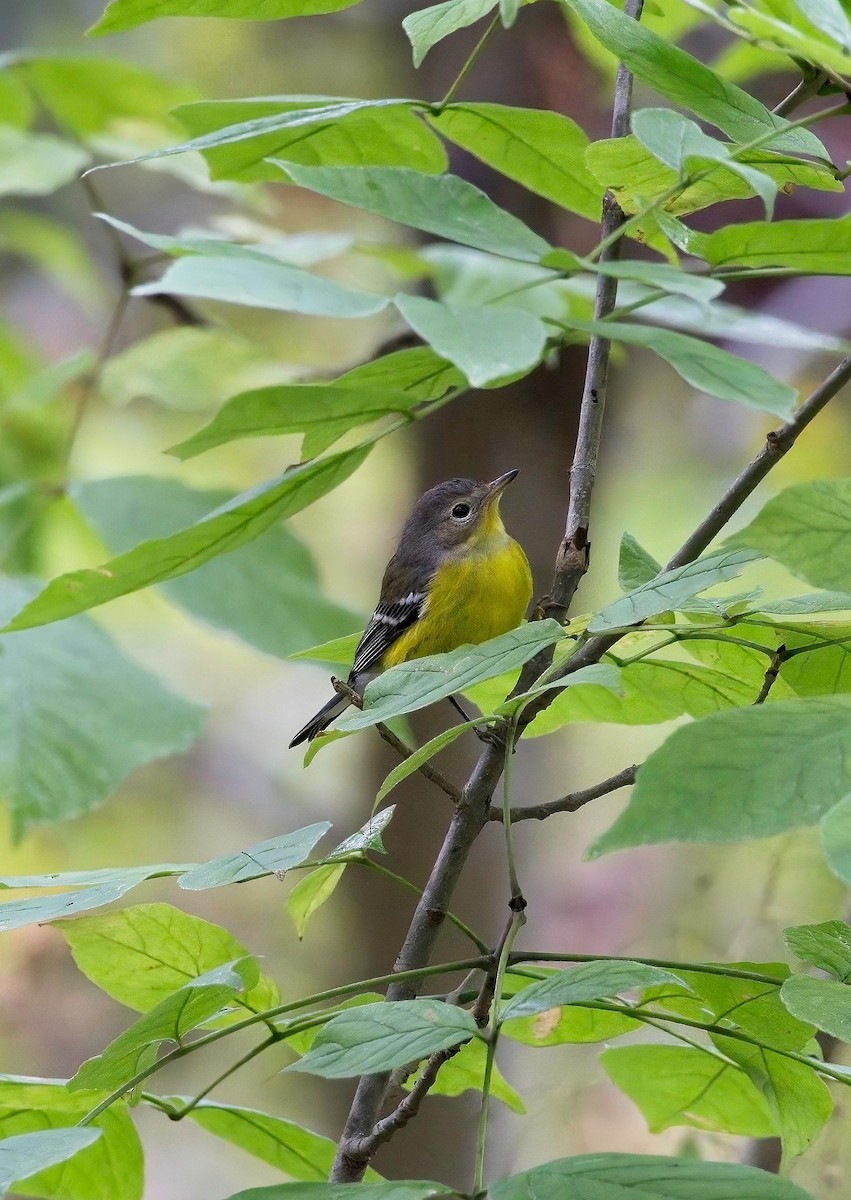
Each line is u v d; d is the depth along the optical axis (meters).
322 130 5.49
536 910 14.57
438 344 2.98
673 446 16.69
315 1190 3.56
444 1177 13.52
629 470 16.66
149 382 10.75
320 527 18.59
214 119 5.32
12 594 7.27
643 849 14.54
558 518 14.24
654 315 7.64
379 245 10.09
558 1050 11.88
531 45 13.32
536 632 4.32
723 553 4.38
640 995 5.48
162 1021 4.47
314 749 4.30
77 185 18.98
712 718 3.16
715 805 2.99
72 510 8.69
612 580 16.61
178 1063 17.64
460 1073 6.25
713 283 3.40
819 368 14.77
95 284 14.16
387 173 4.20
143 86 9.99
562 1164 3.45
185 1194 17.28
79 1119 5.39
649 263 3.54
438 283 9.91
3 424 10.98
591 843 2.98
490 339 3.03
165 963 5.38
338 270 12.81
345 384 4.61
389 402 4.11
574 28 8.22
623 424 16.05
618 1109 11.63
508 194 13.12
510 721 4.30
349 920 14.98
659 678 5.97
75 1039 16.81
